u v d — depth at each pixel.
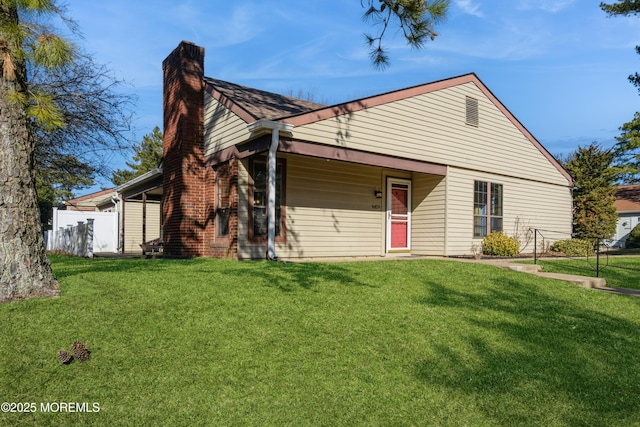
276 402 3.30
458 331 4.87
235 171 9.24
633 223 25.25
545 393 3.66
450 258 11.09
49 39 5.21
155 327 4.41
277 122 8.20
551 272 9.23
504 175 13.20
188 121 10.49
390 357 4.12
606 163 18.25
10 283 4.97
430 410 3.32
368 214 11.56
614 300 6.75
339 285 6.37
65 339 4.02
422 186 12.22
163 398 3.28
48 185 16.17
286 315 4.93
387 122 10.27
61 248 14.45
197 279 6.34
